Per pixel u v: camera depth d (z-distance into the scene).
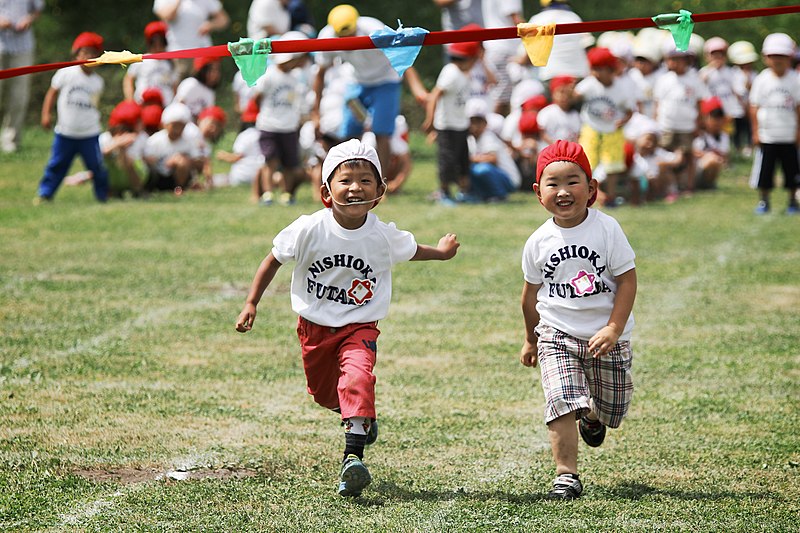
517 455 16.39
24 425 17.34
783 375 21.09
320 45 14.07
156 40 56.06
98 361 21.31
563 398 14.49
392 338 23.89
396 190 49.12
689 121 51.19
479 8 59.47
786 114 44.19
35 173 52.75
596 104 45.44
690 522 13.53
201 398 19.12
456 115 45.31
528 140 49.59
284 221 40.00
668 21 14.06
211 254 33.44
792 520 13.64
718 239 38.00
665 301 28.06
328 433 17.34
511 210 44.09
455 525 13.37
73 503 14.02
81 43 43.06
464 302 27.75
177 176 47.66
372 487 14.90
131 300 27.05
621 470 15.73
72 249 33.78
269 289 28.98
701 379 20.81
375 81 44.44
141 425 17.48
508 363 21.92
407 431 17.52
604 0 88.00
